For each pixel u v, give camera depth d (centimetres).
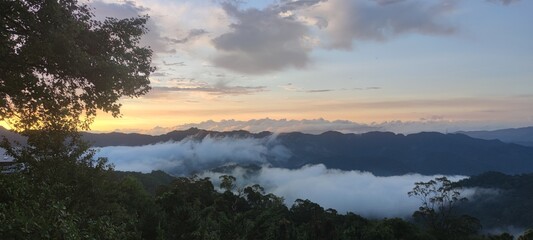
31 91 1376
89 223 986
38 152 1468
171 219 3080
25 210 791
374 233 6272
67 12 1352
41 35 1286
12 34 1324
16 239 674
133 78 1483
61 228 725
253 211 6025
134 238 1947
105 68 1389
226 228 3397
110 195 1877
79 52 1312
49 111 1488
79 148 1628
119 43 1522
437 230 7088
